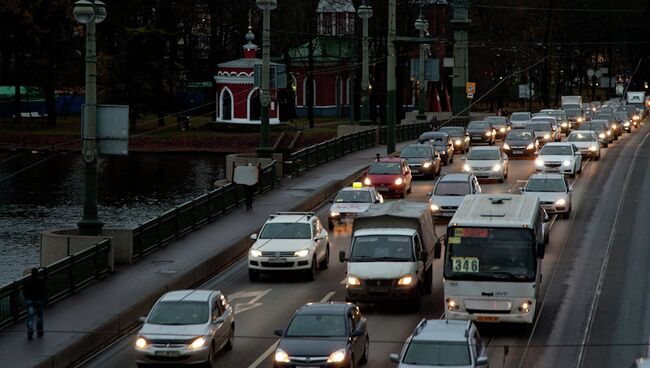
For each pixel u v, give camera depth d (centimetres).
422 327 5550
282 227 9025
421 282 7731
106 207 17362
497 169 14175
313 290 8381
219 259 9494
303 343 5725
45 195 18525
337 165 16350
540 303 7738
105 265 8675
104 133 8956
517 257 6762
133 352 6744
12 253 13212
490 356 6291
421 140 16962
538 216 7294
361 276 7450
